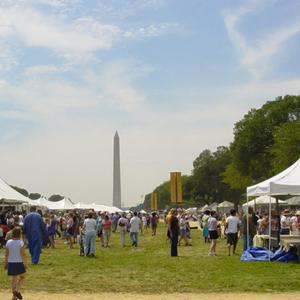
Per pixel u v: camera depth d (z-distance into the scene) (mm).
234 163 68812
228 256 21172
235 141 68125
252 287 12859
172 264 18500
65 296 11914
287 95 66250
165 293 12242
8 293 12203
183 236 28891
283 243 19516
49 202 51312
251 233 22141
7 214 29328
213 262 18750
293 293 12023
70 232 27781
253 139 65375
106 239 28438
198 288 12867
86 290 12805
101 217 29594
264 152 65000
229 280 14016
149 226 51094
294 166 20531
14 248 11031
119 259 20922
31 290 12797
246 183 70938
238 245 27234
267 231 21891
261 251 19453
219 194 107250
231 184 74688
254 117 66688
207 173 106938
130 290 12750
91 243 22484
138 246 28797
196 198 111875
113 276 15484
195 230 49312
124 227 28797
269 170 64250
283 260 18562
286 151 52812
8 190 32781
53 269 17453
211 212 30016
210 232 21844
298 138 52219
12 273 10977
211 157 109438
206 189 107938
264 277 14484
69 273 16328
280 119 64938
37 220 19531
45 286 13461
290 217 24016
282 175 20062
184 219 29109
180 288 12922
